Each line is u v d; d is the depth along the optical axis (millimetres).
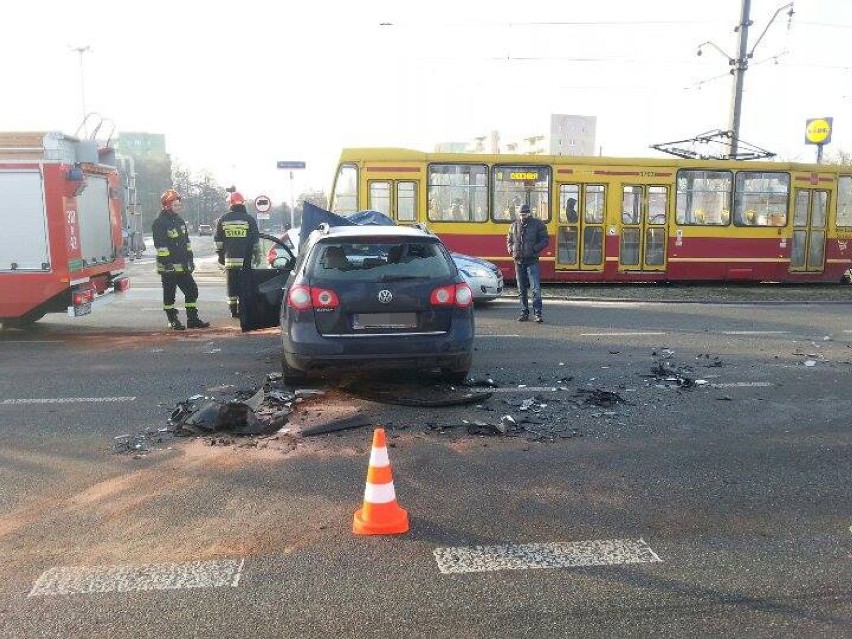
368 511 4000
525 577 3496
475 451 5312
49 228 9398
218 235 10703
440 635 3020
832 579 3486
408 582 3443
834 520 4168
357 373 7582
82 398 6754
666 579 3482
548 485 4676
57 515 4184
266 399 6574
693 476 4852
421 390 7012
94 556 3688
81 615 3139
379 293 6418
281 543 3850
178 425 5797
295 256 8992
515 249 11664
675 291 17156
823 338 10336
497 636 3018
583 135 76438
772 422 6117
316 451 5301
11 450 5309
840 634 3035
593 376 7762
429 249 6734
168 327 11070
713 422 6105
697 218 18344
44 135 9289
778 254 18641
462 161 17406
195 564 3607
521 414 6289
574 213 17875
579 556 3713
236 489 4590
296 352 6418
